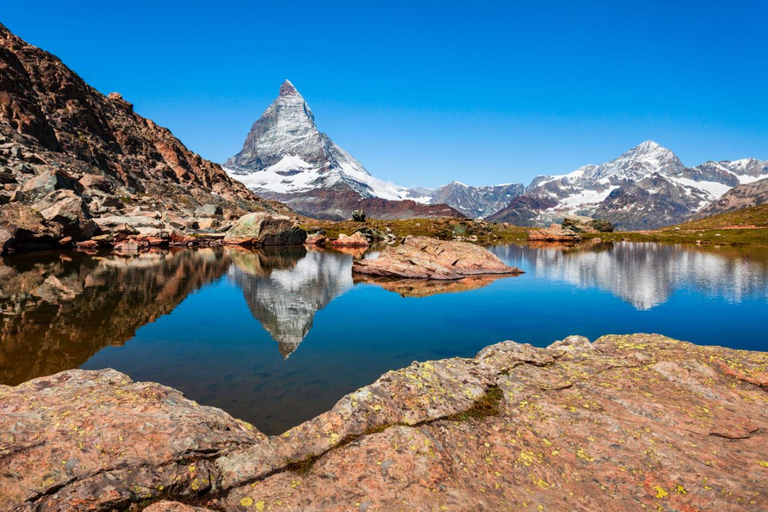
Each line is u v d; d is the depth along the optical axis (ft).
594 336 84.94
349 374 60.44
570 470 28.48
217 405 48.88
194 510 22.67
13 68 451.12
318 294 129.18
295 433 29.76
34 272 145.07
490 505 25.00
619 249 338.75
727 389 38.86
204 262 201.05
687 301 123.24
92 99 595.47
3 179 248.73
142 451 25.48
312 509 23.71
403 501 24.54
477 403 35.91
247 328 85.56
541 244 417.69
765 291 140.56
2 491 21.61
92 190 317.83
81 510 21.70
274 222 336.49
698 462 28.50
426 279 166.40
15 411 28.14
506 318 100.17
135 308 99.60
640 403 36.35
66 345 69.87
